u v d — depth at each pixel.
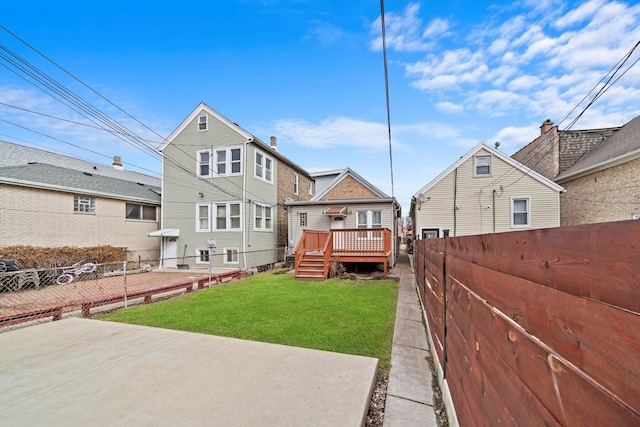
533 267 0.95
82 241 11.44
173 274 10.91
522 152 15.11
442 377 2.59
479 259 1.59
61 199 10.84
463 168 11.61
